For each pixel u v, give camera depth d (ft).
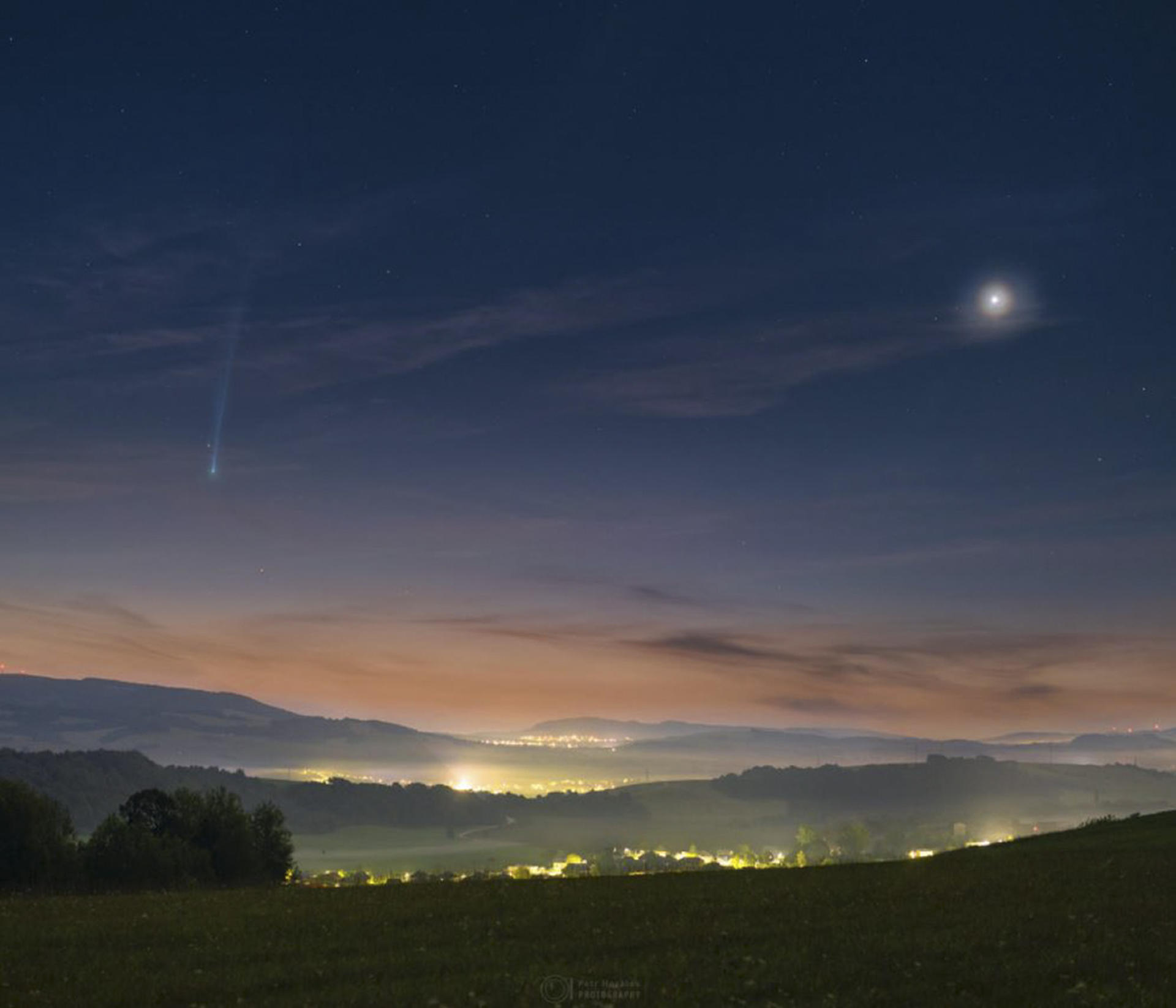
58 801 221.25
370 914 91.91
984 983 60.13
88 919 92.17
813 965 65.31
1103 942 72.02
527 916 88.69
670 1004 55.01
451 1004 55.01
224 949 73.46
